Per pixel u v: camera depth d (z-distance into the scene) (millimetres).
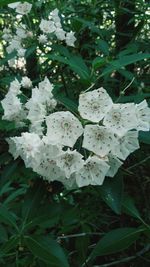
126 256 220
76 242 207
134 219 208
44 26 272
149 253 218
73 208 200
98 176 156
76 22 273
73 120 155
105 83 226
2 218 165
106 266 213
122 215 209
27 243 155
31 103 168
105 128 154
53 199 178
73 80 253
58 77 265
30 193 170
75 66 173
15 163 179
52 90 183
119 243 160
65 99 171
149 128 165
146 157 203
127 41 293
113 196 156
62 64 243
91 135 156
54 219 185
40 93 170
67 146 161
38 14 299
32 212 165
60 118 156
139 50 275
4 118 189
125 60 170
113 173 159
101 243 160
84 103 155
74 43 286
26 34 279
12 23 327
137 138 160
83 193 214
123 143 158
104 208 222
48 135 155
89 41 296
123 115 157
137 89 226
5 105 187
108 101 155
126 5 298
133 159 202
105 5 316
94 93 154
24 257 184
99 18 306
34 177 188
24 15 293
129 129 156
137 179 204
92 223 224
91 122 160
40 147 157
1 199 272
